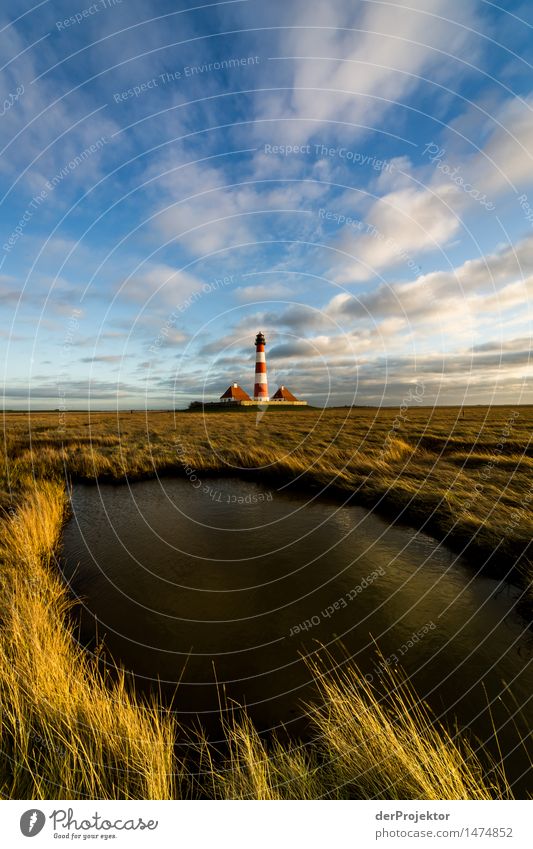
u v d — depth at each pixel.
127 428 26.52
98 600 5.61
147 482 12.68
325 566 6.52
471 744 3.25
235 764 3.10
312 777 2.91
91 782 2.75
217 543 7.61
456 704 3.67
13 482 10.97
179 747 3.33
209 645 4.65
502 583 5.67
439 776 2.76
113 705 3.41
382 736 3.03
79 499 10.76
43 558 6.70
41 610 4.72
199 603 5.53
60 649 4.15
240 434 21.98
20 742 2.85
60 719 3.10
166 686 4.02
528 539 6.28
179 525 8.62
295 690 3.95
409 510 8.59
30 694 3.29
